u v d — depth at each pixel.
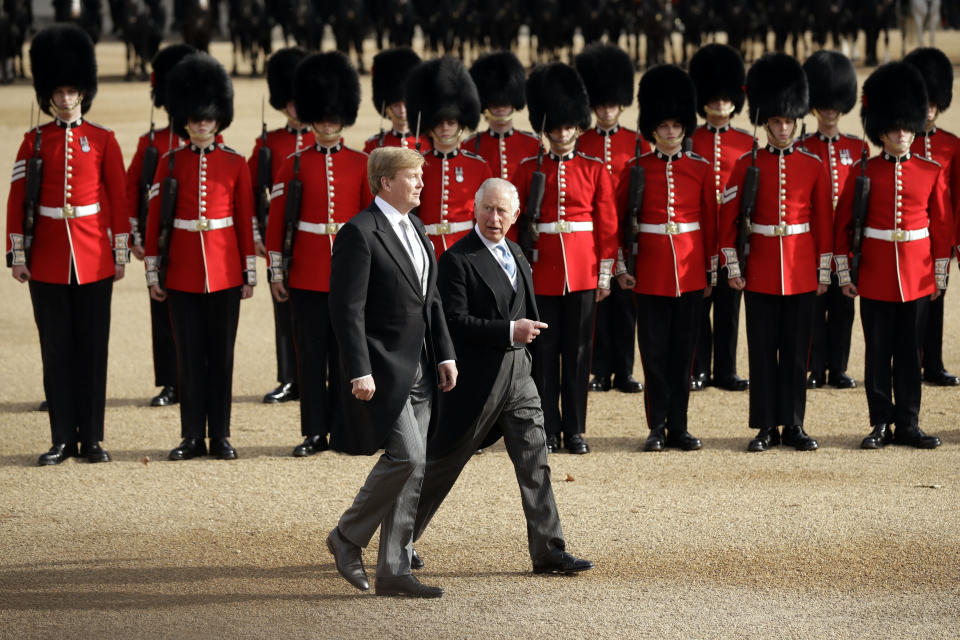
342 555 25.22
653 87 36.31
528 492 26.16
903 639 23.00
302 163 36.44
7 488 33.06
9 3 138.75
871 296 35.62
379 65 43.09
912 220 35.50
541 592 25.38
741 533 28.78
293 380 42.66
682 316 36.09
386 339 24.83
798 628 23.52
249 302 57.66
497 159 39.66
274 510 31.02
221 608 24.77
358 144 90.19
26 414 40.81
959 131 90.25
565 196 35.66
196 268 35.38
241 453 36.31
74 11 139.25
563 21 128.75
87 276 35.34
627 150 43.00
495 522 29.78
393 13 135.75
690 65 44.16
